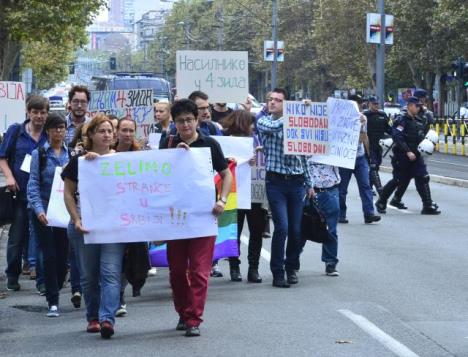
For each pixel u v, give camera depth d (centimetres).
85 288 1141
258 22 11862
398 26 7625
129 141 1189
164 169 1101
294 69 10800
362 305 1290
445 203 2658
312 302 1314
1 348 1078
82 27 5372
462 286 1429
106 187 1095
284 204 1428
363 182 2181
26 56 8194
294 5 10569
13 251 1433
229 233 1435
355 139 1505
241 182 1416
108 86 4803
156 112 1636
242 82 1989
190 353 1036
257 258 1491
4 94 1830
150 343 1087
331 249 1523
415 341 1084
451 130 6419
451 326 1161
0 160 1419
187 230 1104
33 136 1423
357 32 8756
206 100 1516
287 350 1045
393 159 2392
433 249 1802
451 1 6619
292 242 1449
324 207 1516
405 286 1429
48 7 4941
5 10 4966
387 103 8600
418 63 7775
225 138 1416
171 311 1272
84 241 1101
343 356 1016
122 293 1244
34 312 1284
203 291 1115
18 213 1426
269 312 1248
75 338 1121
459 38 6856
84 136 1130
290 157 1416
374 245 1856
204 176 1106
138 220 1098
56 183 1224
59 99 7131
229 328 1155
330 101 1475
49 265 1248
